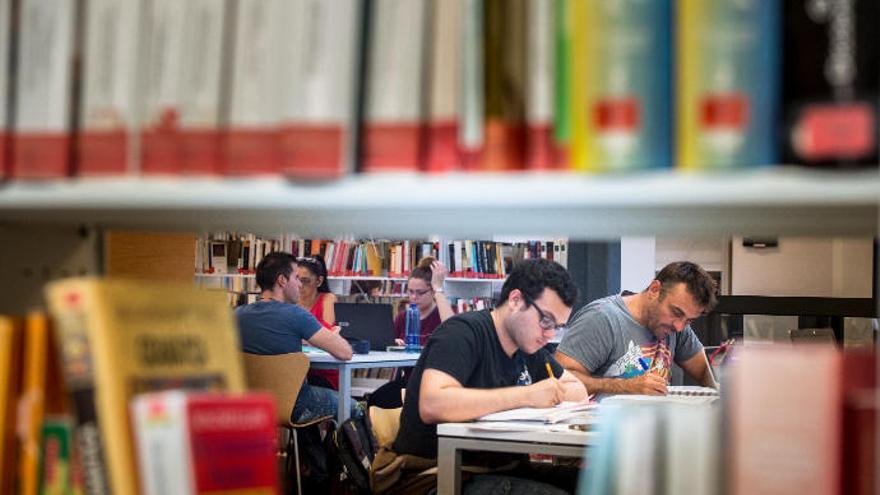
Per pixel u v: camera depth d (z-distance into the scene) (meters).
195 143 0.92
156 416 0.85
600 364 4.15
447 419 3.02
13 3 0.98
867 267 5.86
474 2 0.85
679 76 0.80
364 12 0.88
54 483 0.94
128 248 1.46
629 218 1.03
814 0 0.76
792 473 0.78
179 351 0.99
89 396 0.89
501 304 3.28
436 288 7.41
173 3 0.94
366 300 9.08
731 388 0.81
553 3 0.84
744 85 0.78
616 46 0.81
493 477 3.05
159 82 0.94
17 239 1.26
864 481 0.78
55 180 0.96
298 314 5.23
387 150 0.87
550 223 1.15
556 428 2.84
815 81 0.76
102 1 0.96
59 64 0.96
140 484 0.87
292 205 0.91
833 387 0.78
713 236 1.35
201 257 9.24
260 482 0.88
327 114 0.86
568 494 2.97
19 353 0.96
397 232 1.43
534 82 0.84
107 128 0.95
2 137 0.97
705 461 0.82
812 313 4.59
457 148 0.86
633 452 0.82
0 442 0.95
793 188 0.76
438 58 0.86
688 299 4.06
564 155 0.84
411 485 3.25
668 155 0.80
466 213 1.00
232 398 0.88
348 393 5.82
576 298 3.27
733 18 0.78
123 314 0.93
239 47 0.91
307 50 0.87
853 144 0.75
